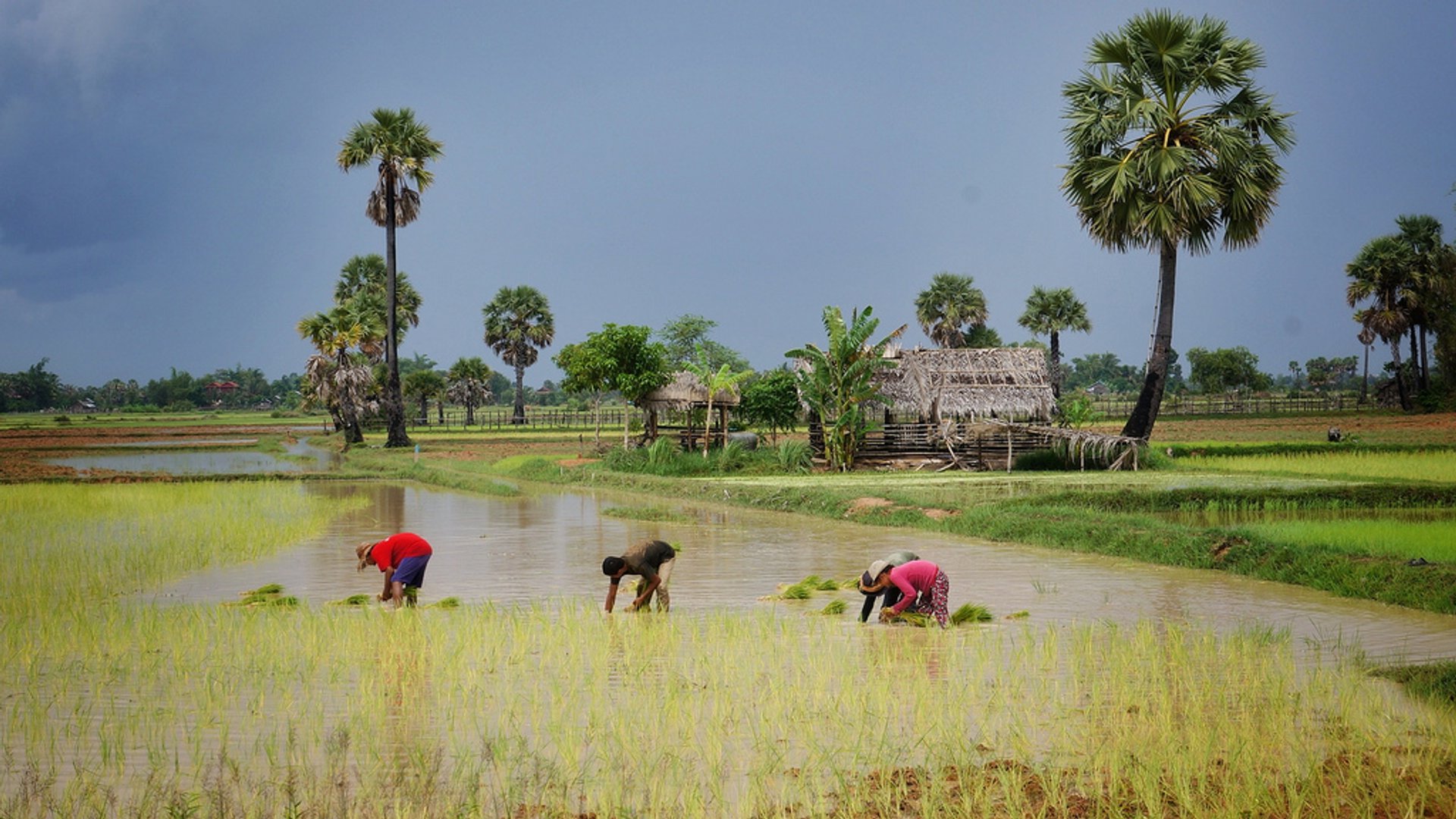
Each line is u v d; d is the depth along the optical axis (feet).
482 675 29.14
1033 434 119.24
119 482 117.50
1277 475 95.91
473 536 67.97
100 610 39.93
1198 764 20.99
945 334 241.96
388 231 195.42
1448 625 37.14
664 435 142.10
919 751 22.74
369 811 19.35
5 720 25.35
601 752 22.31
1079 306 231.30
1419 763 21.42
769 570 52.42
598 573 52.26
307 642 32.78
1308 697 26.13
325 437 256.93
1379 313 234.99
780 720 24.61
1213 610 40.40
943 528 67.72
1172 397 350.23
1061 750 22.48
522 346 312.50
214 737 23.93
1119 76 116.67
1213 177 113.80
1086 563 53.88
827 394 118.32
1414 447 122.11
